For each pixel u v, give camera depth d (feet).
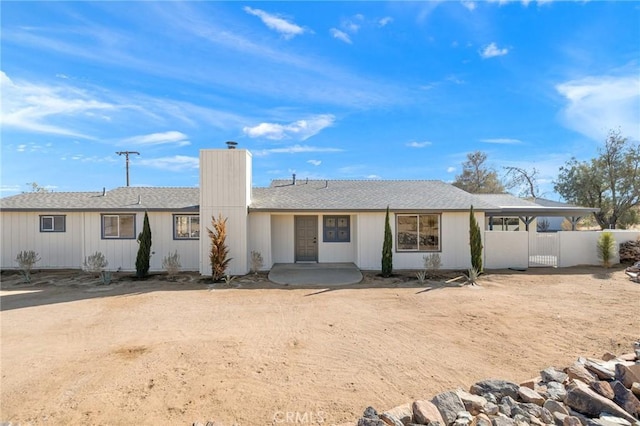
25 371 16.79
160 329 23.58
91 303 31.14
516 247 49.32
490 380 14.32
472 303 30.35
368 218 48.01
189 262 49.08
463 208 47.16
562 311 27.22
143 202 51.42
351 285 38.81
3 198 54.03
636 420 11.49
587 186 92.68
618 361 15.56
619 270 46.19
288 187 58.85
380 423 11.25
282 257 52.13
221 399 13.98
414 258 47.93
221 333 22.65
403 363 17.61
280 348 19.81
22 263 45.14
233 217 44.68
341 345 20.30
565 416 11.70
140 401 13.87
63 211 48.73
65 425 12.26
